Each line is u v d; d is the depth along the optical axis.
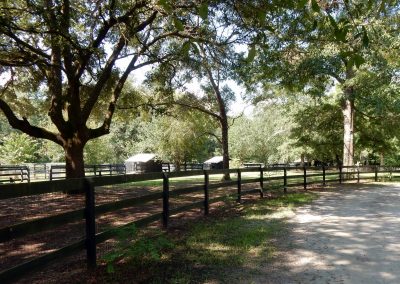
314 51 17.61
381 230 8.70
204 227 8.80
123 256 6.02
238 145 57.50
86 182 5.58
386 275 5.52
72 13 13.88
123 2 14.05
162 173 8.39
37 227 4.56
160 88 22.36
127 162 47.25
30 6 11.90
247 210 11.63
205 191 10.59
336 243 7.45
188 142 34.62
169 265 5.98
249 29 13.59
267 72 18.22
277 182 23.92
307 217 10.46
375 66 23.94
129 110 23.22
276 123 54.16
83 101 20.02
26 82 20.77
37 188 4.64
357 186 21.25
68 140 16.45
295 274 5.60
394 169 28.14
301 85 19.38
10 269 4.07
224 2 11.56
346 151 29.00
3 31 11.88
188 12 14.16
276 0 4.43
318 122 34.34
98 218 9.87
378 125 32.41
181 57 18.20
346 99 27.73
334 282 5.23
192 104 27.78
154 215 7.94
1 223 9.02
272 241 7.64
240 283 5.21
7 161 42.41
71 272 5.47
